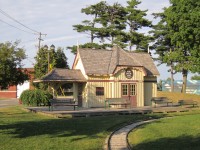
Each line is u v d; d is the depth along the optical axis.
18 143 17.16
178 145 16.45
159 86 77.12
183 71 64.62
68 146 16.52
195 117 28.42
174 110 36.66
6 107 42.72
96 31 67.81
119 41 67.25
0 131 21.06
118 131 22.06
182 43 51.59
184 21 48.94
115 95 42.78
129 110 34.88
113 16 69.62
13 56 26.09
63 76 42.00
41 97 44.25
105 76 43.03
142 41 68.62
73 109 38.28
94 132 21.03
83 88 43.16
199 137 18.48
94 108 40.56
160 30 69.12
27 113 34.12
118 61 43.25
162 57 69.00
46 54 60.34
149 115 32.03
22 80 27.12
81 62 43.72
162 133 20.19
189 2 49.12
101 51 45.72
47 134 20.09
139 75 44.34
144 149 15.93
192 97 59.69
